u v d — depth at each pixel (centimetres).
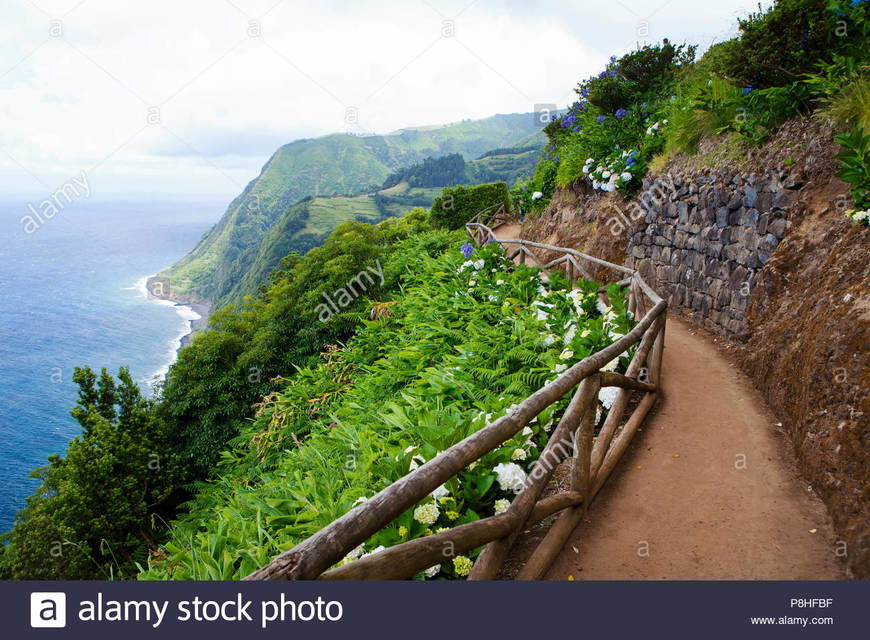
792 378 408
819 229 472
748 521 309
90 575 1318
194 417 1673
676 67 1075
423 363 727
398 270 1608
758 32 552
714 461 380
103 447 1477
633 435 428
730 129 648
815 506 312
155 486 1524
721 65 645
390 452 396
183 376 1706
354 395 809
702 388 511
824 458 318
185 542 596
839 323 339
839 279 374
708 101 702
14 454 5966
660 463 386
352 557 266
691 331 678
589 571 279
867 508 268
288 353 1625
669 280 775
